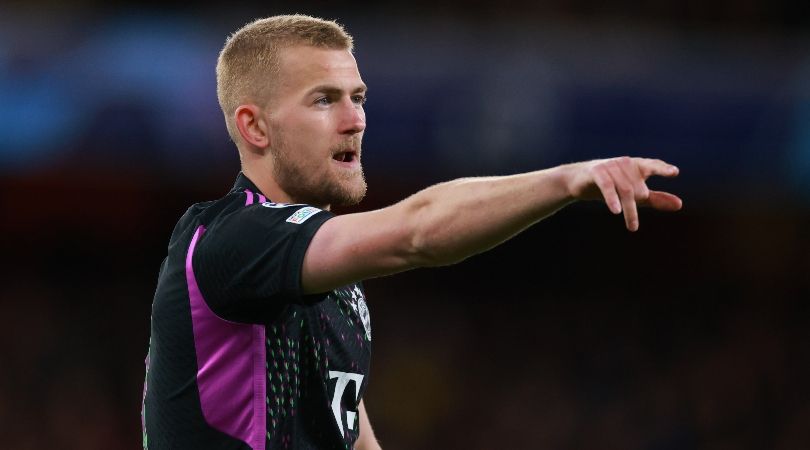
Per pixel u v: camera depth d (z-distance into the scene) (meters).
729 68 38.06
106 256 43.06
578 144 36.91
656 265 48.41
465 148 36.22
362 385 12.14
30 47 33.50
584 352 47.12
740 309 47.88
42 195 40.94
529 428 45.22
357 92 11.84
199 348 10.90
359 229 9.50
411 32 36.69
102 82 33.88
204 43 34.66
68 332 42.91
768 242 47.88
